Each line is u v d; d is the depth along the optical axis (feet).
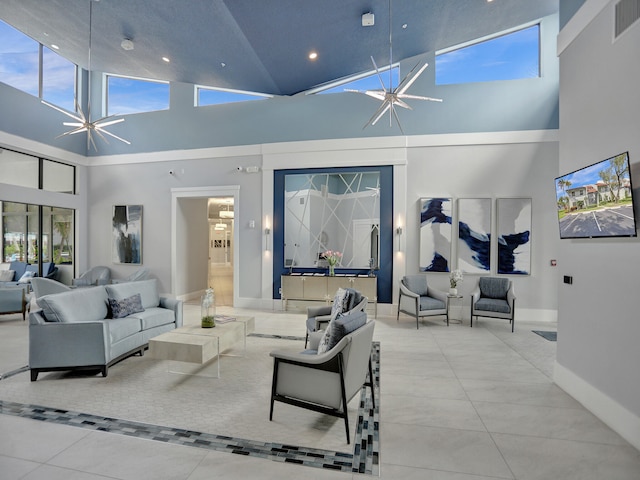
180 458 7.21
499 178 20.15
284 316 21.01
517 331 17.62
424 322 19.58
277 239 23.07
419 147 20.99
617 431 8.23
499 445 7.72
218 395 10.28
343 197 22.16
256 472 6.79
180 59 18.51
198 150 24.48
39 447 7.55
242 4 12.82
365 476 6.68
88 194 26.84
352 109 22.07
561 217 10.61
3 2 16.40
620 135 8.41
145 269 24.81
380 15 14.53
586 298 9.59
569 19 10.71
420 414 9.14
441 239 20.57
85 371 12.17
